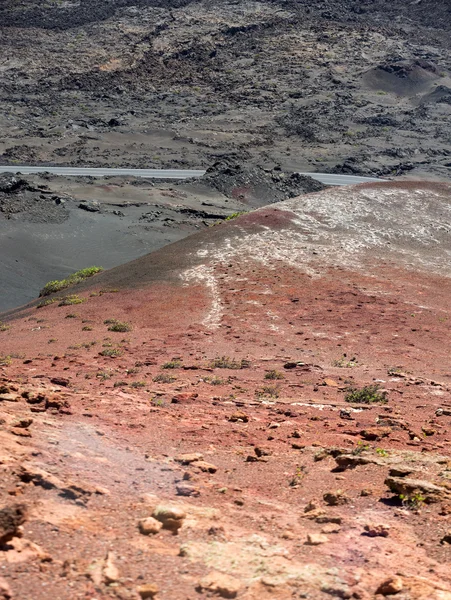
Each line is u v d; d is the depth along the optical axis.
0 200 134.38
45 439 10.16
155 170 188.62
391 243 60.03
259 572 6.48
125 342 30.80
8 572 5.70
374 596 6.20
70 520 7.10
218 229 62.88
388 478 9.55
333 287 45.88
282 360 26.41
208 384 20.36
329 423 15.02
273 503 8.96
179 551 6.75
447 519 8.51
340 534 7.84
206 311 39.69
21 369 22.11
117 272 55.53
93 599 5.53
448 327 36.16
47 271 109.31
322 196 70.69
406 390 21.20
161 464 9.98
